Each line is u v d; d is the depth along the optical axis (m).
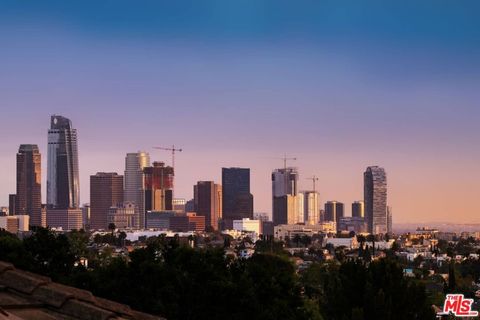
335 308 74.06
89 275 73.25
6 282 35.47
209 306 71.38
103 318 32.78
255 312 72.50
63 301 33.72
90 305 34.00
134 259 73.12
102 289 70.94
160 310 67.38
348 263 75.75
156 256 79.38
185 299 70.88
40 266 80.31
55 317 32.88
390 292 72.38
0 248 80.19
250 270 80.62
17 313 32.72
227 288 71.44
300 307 90.00
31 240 82.44
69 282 72.88
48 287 35.00
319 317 94.44
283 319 76.19
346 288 73.94
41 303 34.06
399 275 73.81
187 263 75.88
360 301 72.88
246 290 72.44
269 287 78.12
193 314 70.94
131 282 71.19
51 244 82.44
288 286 81.62
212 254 80.75
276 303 77.56
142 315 35.59
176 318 68.62
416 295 73.75
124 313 35.31
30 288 34.69
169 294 69.56
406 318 72.19
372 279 73.06
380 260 76.38
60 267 81.94
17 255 78.88
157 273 71.31
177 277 71.38
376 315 69.75
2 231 89.56
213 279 73.25
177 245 80.88
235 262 83.19
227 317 71.44
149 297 69.56
